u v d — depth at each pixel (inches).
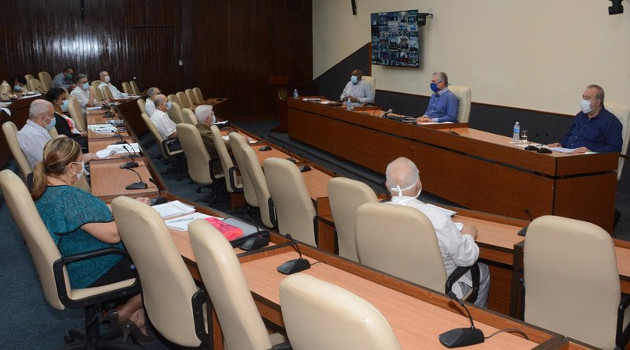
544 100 281.0
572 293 89.2
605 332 88.2
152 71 502.6
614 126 193.8
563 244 86.4
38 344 122.4
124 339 115.9
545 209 178.4
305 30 524.7
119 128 246.5
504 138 210.7
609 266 83.7
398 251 95.5
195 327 87.8
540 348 61.1
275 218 157.9
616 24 240.5
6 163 291.0
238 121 522.0
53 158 104.3
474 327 67.7
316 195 149.5
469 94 259.4
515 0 291.3
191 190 262.5
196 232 70.8
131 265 108.0
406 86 387.2
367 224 97.0
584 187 178.7
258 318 68.9
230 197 227.6
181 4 498.6
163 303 90.1
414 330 71.0
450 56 341.1
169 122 276.1
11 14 465.7
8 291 150.8
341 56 471.2
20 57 472.4
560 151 181.9
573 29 261.0
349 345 49.8
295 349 58.6
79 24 480.7
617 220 198.1
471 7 320.5
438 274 94.7
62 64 482.0
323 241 140.8
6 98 320.8
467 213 129.0
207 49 507.5
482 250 110.6
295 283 54.2
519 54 292.0
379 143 272.4
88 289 103.2
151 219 82.4
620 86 241.6
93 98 358.6
